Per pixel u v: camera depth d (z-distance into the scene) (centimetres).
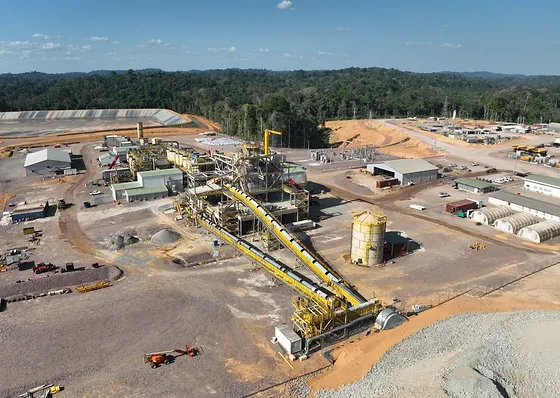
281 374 3150
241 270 4862
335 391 2911
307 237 5922
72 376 3134
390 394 2717
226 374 3155
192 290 4406
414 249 5528
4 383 3061
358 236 4991
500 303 4159
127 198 7512
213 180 6912
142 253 5353
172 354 3388
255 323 3809
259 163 6488
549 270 4922
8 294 4309
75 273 4628
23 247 5566
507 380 2823
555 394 2717
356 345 3456
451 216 6912
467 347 3181
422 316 3891
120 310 4022
